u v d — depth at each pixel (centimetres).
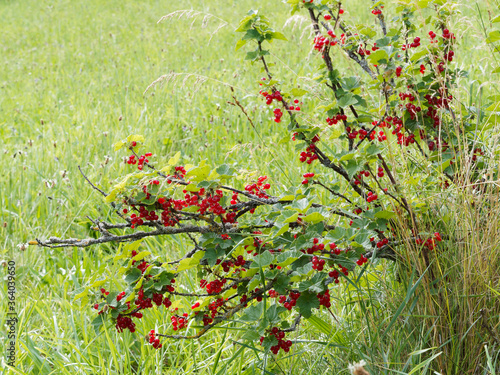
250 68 770
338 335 253
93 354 283
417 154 288
